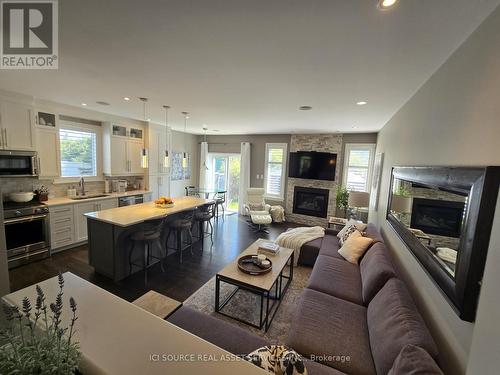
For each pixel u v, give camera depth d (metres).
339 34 1.59
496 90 1.18
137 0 1.31
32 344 0.77
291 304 2.80
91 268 3.43
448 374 1.41
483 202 1.17
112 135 5.05
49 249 3.76
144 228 3.30
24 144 3.53
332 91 2.76
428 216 1.85
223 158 7.93
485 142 1.26
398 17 1.37
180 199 4.95
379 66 2.04
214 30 1.59
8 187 3.73
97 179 5.07
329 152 6.20
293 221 6.76
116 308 1.11
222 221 6.49
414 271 2.14
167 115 4.71
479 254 1.19
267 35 1.63
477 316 0.82
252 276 2.50
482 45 1.33
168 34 1.66
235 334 1.72
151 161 5.84
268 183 7.10
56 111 4.00
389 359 1.32
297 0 1.27
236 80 2.52
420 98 2.39
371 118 4.07
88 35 1.71
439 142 1.86
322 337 1.71
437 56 1.79
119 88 2.93
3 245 2.03
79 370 0.83
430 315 1.73
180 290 3.02
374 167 5.16
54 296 1.19
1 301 1.15
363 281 2.37
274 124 5.25
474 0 1.19
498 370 0.69
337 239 3.97
